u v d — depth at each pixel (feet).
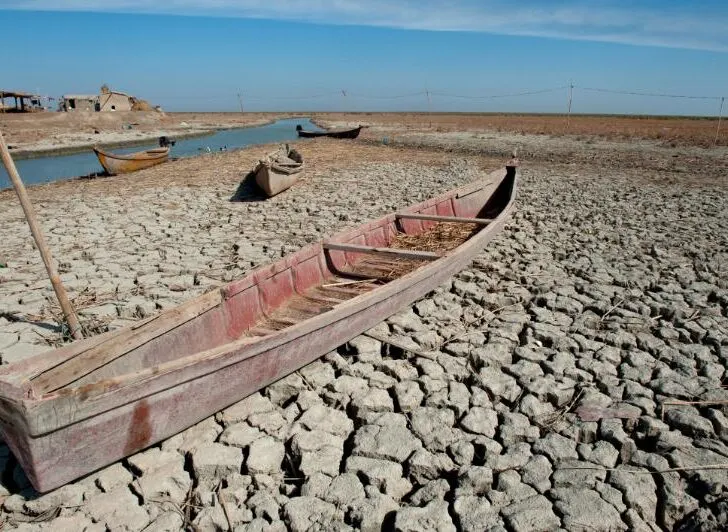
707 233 37.52
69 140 133.80
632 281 27.40
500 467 13.79
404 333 21.18
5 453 14.35
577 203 48.67
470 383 18.33
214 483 13.51
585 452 14.33
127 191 57.41
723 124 205.26
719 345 20.47
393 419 15.72
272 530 11.93
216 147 129.49
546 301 24.77
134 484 13.01
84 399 11.42
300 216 43.78
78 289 27.17
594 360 19.27
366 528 11.91
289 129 229.66
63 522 11.99
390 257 28.99
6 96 207.41
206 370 13.76
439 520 11.96
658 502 12.67
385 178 64.08
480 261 30.63
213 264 31.32
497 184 46.24
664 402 16.56
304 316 20.89
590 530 11.70
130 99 242.37
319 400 16.63
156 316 15.61
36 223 19.15
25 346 20.68
